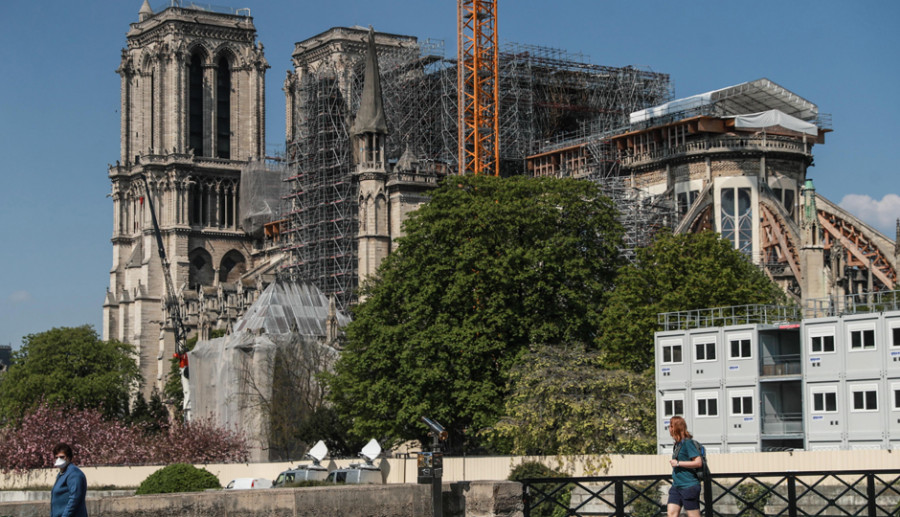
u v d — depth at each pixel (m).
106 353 198.25
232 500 48.94
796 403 93.81
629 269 114.19
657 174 188.50
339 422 134.25
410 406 108.88
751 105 188.62
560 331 110.56
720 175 181.25
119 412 199.62
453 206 120.94
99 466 131.75
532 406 98.62
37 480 141.38
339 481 96.31
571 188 120.62
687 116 187.50
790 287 167.62
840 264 158.50
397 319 118.81
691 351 97.94
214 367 173.38
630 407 98.12
